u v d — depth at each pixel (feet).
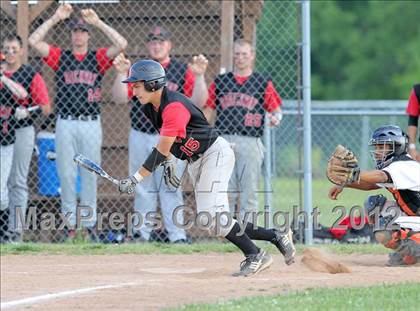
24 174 118.42
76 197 120.37
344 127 192.95
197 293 76.59
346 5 409.28
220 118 114.73
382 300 68.74
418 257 94.53
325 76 410.72
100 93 121.80
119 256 107.24
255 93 114.32
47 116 124.36
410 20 405.80
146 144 115.75
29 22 127.34
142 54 128.47
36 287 82.12
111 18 129.08
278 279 84.58
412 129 115.14
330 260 90.58
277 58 193.77
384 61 406.62
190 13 127.13
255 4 127.03
